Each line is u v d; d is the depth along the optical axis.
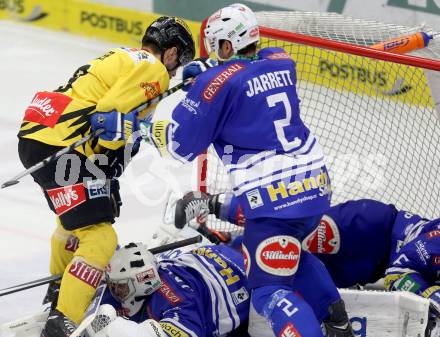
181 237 13.74
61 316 11.43
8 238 16.30
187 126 11.60
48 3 29.80
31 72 26.19
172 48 12.75
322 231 13.95
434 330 12.03
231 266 12.25
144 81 11.98
